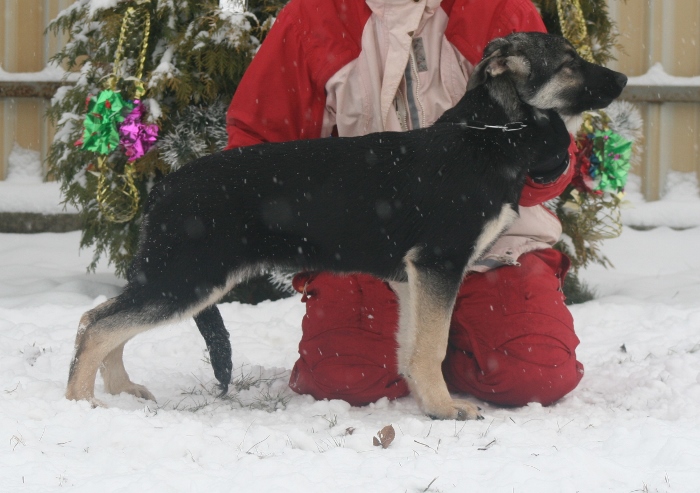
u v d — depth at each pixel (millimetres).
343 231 3740
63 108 6395
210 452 3002
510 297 3975
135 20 6098
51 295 6195
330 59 4180
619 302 6066
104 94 5320
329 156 3764
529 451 2977
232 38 6000
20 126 8914
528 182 3891
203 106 6234
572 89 3725
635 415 3725
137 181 6160
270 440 3189
